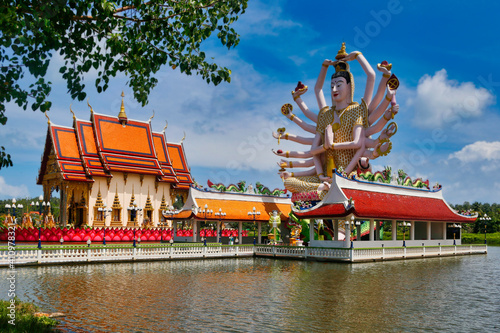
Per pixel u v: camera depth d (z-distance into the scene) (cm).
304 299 1988
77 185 5509
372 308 1816
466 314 1736
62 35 1152
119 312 1669
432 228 5828
